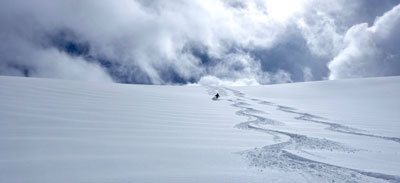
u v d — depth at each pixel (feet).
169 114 46.68
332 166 21.68
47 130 28.02
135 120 38.01
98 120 35.58
